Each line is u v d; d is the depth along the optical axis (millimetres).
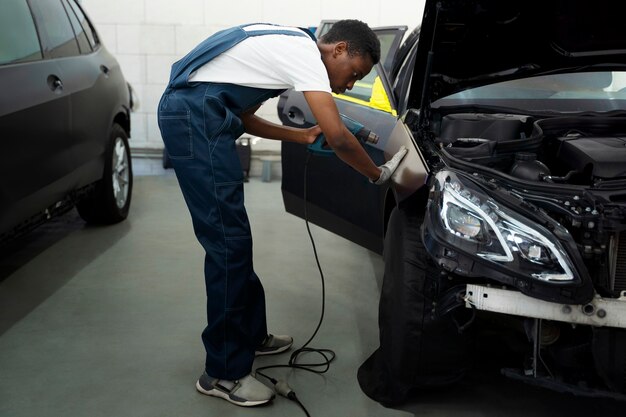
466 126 2682
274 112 6523
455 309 2189
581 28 2686
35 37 3605
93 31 4660
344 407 2473
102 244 4312
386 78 3270
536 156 2441
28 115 3256
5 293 3475
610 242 2039
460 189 2049
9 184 3076
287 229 4777
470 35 2643
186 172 2373
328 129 2281
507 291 2021
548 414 2441
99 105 4273
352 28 2393
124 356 2818
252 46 2328
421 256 2312
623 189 2041
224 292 2422
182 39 6328
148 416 2377
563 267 1939
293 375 2707
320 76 2297
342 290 3658
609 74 3068
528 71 2949
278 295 3551
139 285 3625
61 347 2883
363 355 2895
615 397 2053
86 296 3455
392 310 2410
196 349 2902
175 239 4457
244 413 2420
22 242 4328
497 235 1980
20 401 2445
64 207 3822
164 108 2379
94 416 2365
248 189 5961
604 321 1979
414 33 3547
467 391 2584
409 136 2656
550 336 2111
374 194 3068
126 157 4859
